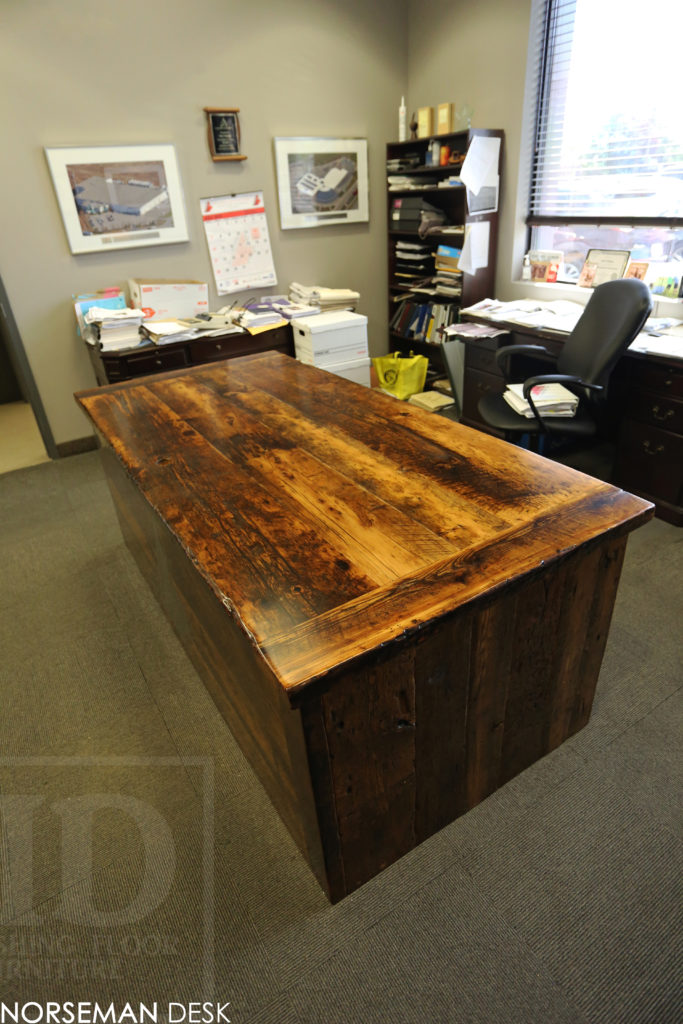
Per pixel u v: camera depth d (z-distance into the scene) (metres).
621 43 2.78
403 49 3.82
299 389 2.12
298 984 1.09
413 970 1.10
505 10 3.10
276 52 3.41
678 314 2.77
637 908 1.18
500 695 1.24
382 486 1.36
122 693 1.80
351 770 1.06
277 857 1.32
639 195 2.92
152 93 3.17
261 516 1.27
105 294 3.38
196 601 1.46
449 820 1.35
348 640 0.90
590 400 2.36
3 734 1.68
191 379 2.32
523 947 1.12
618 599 2.04
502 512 1.22
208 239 3.59
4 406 4.60
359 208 4.05
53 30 2.85
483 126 3.45
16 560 2.53
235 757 1.58
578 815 1.36
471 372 3.36
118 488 2.16
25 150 2.97
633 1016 1.02
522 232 3.49
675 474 2.42
